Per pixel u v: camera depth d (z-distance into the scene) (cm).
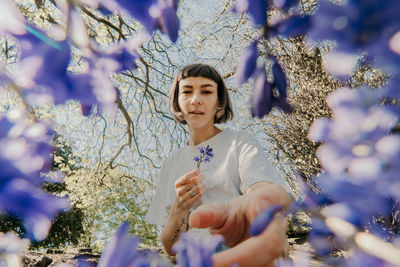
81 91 20
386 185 13
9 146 19
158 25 21
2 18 18
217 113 128
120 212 729
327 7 14
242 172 88
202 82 112
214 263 18
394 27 13
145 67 627
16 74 18
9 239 20
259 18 20
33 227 18
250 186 81
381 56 13
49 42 19
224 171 97
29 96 18
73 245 890
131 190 732
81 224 883
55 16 472
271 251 18
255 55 25
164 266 20
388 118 13
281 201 22
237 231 24
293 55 414
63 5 20
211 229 25
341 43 14
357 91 14
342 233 14
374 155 13
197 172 80
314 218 16
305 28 16
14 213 18
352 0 14
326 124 14
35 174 19
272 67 26
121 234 20
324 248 15
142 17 21
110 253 19
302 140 448
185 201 79
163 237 81
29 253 316
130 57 22
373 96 14
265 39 21
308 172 427
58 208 19
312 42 15
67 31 20
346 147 14
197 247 18
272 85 26
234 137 105
